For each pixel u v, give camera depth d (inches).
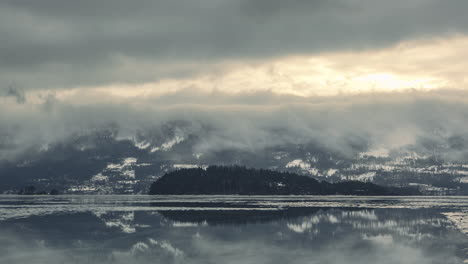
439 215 7214.6
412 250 3575.3
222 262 3107.8
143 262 3129.9
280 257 3270.2
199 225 5521.7
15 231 4877.0
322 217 6722.4
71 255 3405.5
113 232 4776.1
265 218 6550.2
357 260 3164.4
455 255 3366.1
